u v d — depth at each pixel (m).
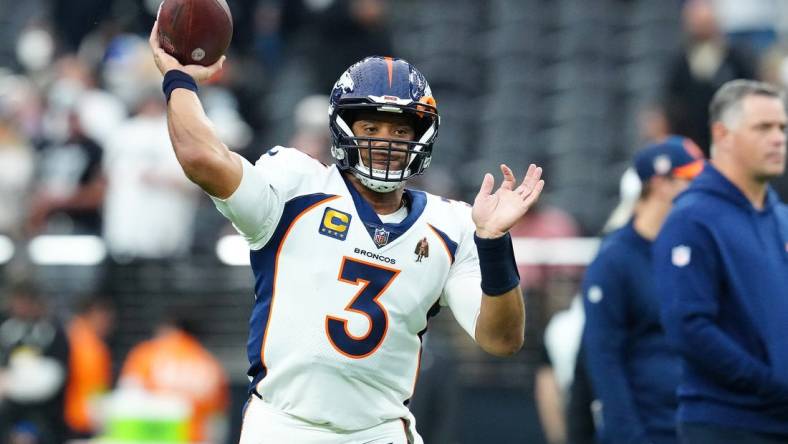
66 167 42.50
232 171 14.32
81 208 41.78
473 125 52.53
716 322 19.38
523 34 56.00
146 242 39.09
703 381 19.34
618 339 21.92
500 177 48.72
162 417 33.78
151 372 34.00
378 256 15.12
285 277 14.99
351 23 47.28
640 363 22.00
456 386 29.97
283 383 15.09
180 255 39.03
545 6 57.41
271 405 15.27
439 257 15.44
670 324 19.42
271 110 50.47
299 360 14.94
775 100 19.67
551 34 56.50
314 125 37.47
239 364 36.84
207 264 38.25
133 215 39.06
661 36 55.19
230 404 36.41
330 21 47.38
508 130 51.91
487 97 54.00
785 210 20.25
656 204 22.11
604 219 46.47
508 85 54.00
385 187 15.22
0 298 37.09
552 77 54.75
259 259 15.12
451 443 29.44
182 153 14.27
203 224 41.62
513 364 35.47
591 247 35.84
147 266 38.22
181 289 38.06
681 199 19.95
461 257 15.67
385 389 15.38
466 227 15.78
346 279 15.01
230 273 38.12
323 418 15.05
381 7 49.00
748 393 18.92
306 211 15.04
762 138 19.47
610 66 54.88
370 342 15.05
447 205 15.87
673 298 19.36
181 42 14.97
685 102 38.94
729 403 19.06
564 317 28.66
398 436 15.53
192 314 34.91
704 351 18.94
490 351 15.46
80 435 34.62
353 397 15.15
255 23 53.00
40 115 45.22
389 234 15.18
